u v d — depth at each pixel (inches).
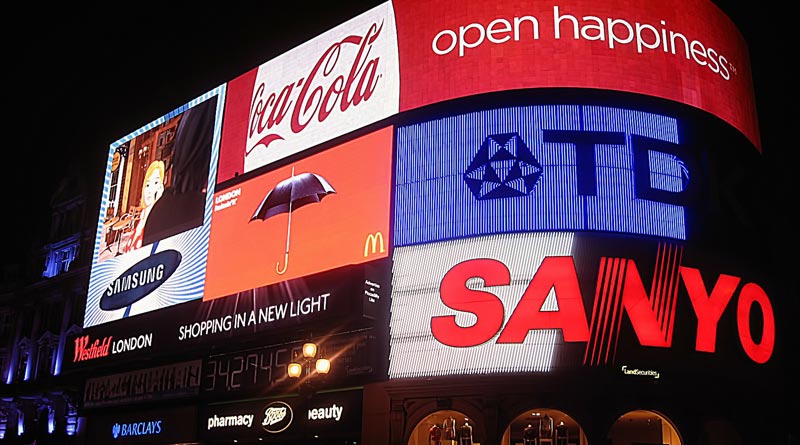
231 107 1439.5
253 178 1330.0
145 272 1459.2
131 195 1583.4
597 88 1058.1
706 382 968.9
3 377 2139.5
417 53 1159.0
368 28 1241.4
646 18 1109.7
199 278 1338.6
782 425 1052.5
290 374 941.8
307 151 1254.9
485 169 1045.2
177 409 1320.1
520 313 967.0
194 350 1301.7
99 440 1457.9
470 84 1095.6
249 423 1196.5
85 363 1487.5
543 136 1036.5
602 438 922.1
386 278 1072.8
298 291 1131.9
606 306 957.8
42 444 1946.4
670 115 1072.8
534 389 942.4
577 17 1094.4
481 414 964.0
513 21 1104.8
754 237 1111.6
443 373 986.7
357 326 1088.8
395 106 1151.6
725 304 1019.9
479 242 1018.1
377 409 1040.8
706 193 1063.6
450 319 1003.3
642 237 994.1
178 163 1502.2
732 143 1131.3
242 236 1300.4
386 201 1107.9
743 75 1218.6
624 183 1013.8
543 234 992.9
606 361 936.3
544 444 1015.0
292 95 1327.5
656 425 1060.5
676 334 970.1
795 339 1266.0
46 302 2128.4
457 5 1148.5
